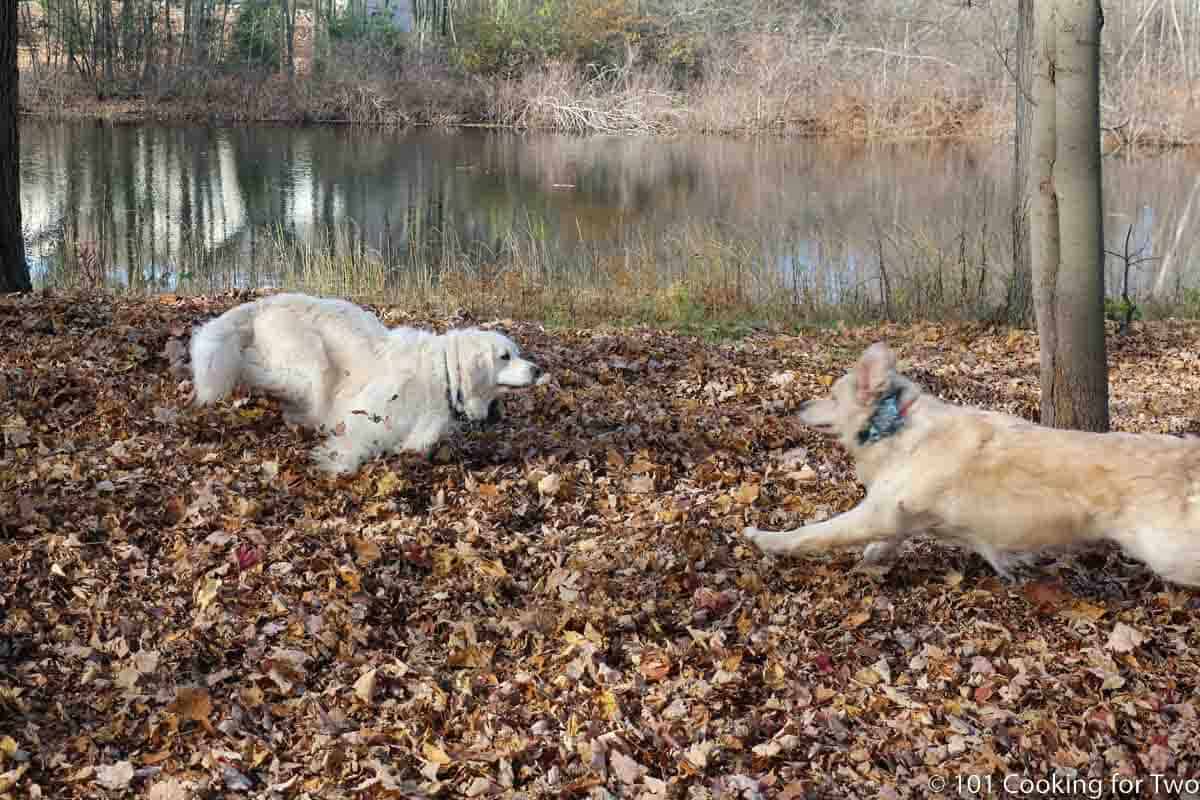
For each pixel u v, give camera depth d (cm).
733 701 438
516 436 692
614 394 795
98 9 4294
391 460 630
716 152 3359
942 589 521
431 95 4144
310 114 4056
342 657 455
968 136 3778
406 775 392
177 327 834
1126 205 2202
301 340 647
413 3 4712
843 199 2308
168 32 4275
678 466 670
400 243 1848
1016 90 1188
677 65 4447
